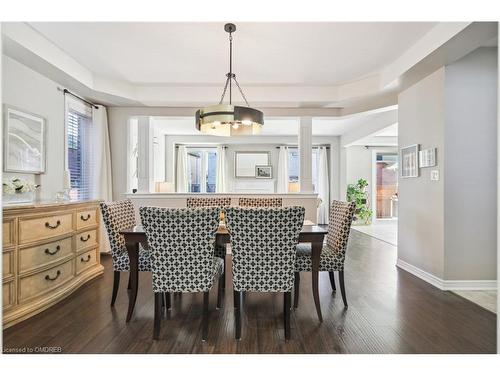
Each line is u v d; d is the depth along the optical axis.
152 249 2.09
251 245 2.10
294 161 8.65
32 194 3.06
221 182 8.33
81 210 3.20
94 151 4.50
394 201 8.87
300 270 2.60
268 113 4.77
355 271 3.79
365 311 2.57
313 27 2.69
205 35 2.85
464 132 3.11
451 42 2.58
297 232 2.09
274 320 2.42
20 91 3.06
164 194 4.68
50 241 2.68
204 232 2.08
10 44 2.62
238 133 3.04
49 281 2.68
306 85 4.31
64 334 2.17
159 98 4.35
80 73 3.55
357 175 8.70
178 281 2.11
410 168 3.71
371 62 3.48
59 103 3.69
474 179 3.12
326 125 6.95
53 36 2.87
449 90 3.09
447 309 2.61
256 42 2.98
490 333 2.19
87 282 3.30
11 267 2.30
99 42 3.00
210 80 4.09
